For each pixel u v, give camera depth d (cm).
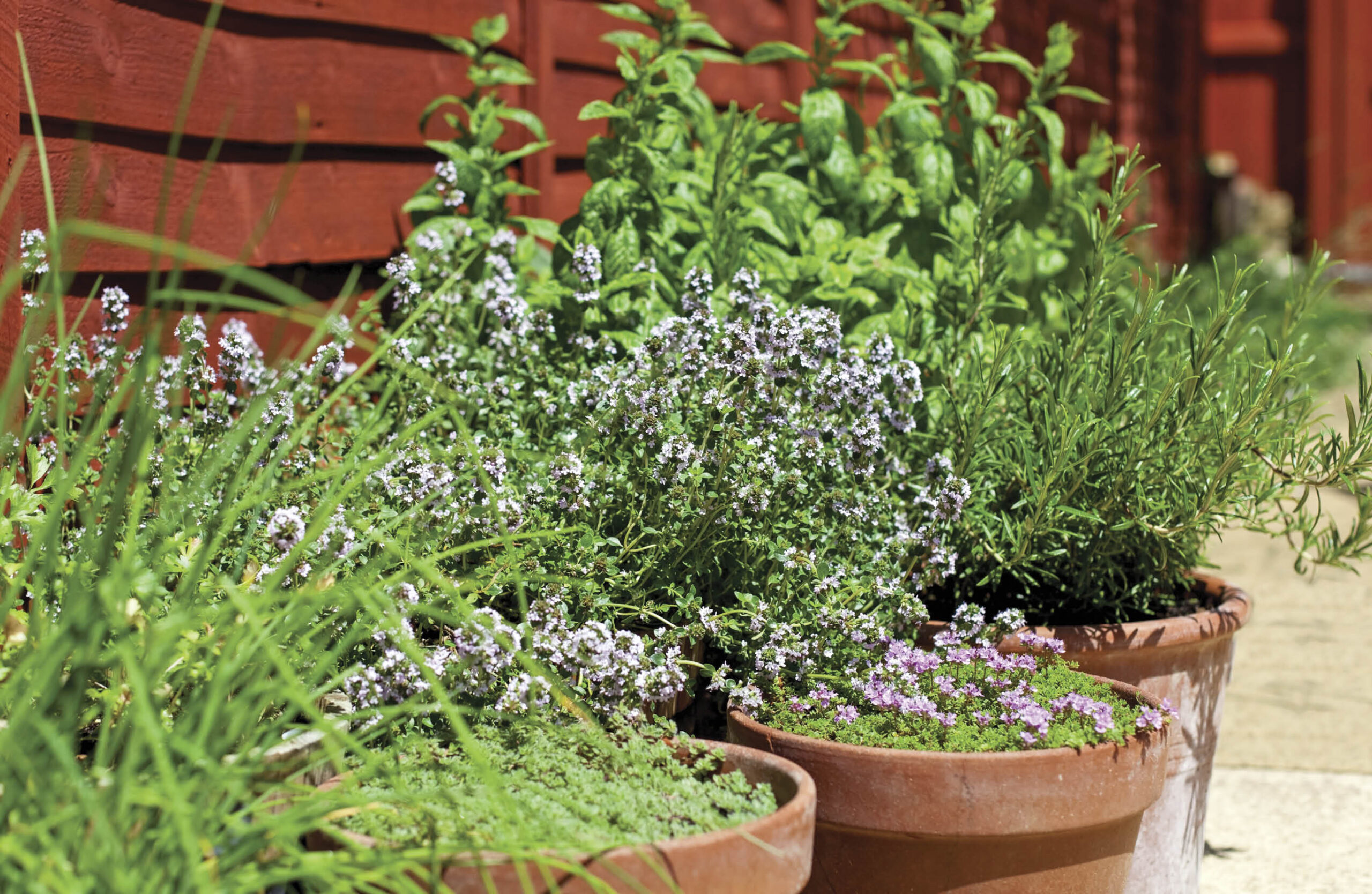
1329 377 938
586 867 160
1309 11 1689
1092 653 255
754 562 247
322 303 329
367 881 154
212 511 209
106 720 159
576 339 288
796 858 177
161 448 230
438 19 365
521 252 336
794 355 251
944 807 203
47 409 223
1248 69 1739
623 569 244
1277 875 304
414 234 316
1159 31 1182
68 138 246
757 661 230
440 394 259
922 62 365
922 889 210
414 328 282
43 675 144
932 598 292
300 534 196
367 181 341
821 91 350
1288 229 1380
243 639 168
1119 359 270
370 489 228
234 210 293
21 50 179
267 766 171
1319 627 519
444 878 162
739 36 517
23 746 142
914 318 311
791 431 251
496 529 225
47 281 154
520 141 399
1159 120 1177
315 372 198
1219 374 269
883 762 205
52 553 159
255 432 233
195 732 159
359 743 185
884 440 275
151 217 268
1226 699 432
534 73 401
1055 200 400
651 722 229
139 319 155
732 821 183
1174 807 265
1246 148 1748
